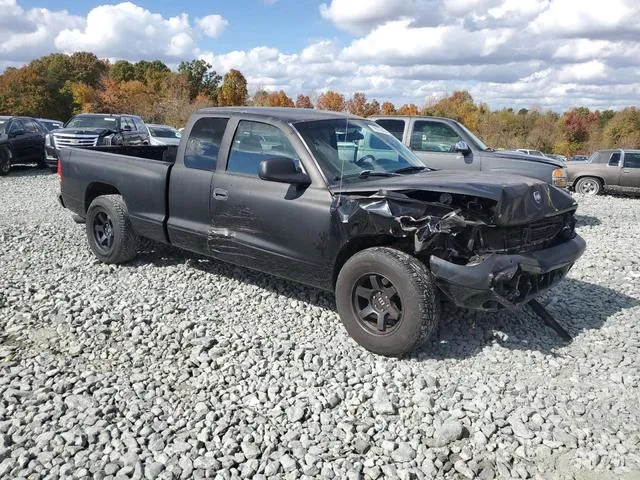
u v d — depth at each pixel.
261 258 5.16
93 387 3.83
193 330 4.73
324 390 3.85
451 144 10.12
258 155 5.23
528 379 4.07
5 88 61.62
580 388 3.95
